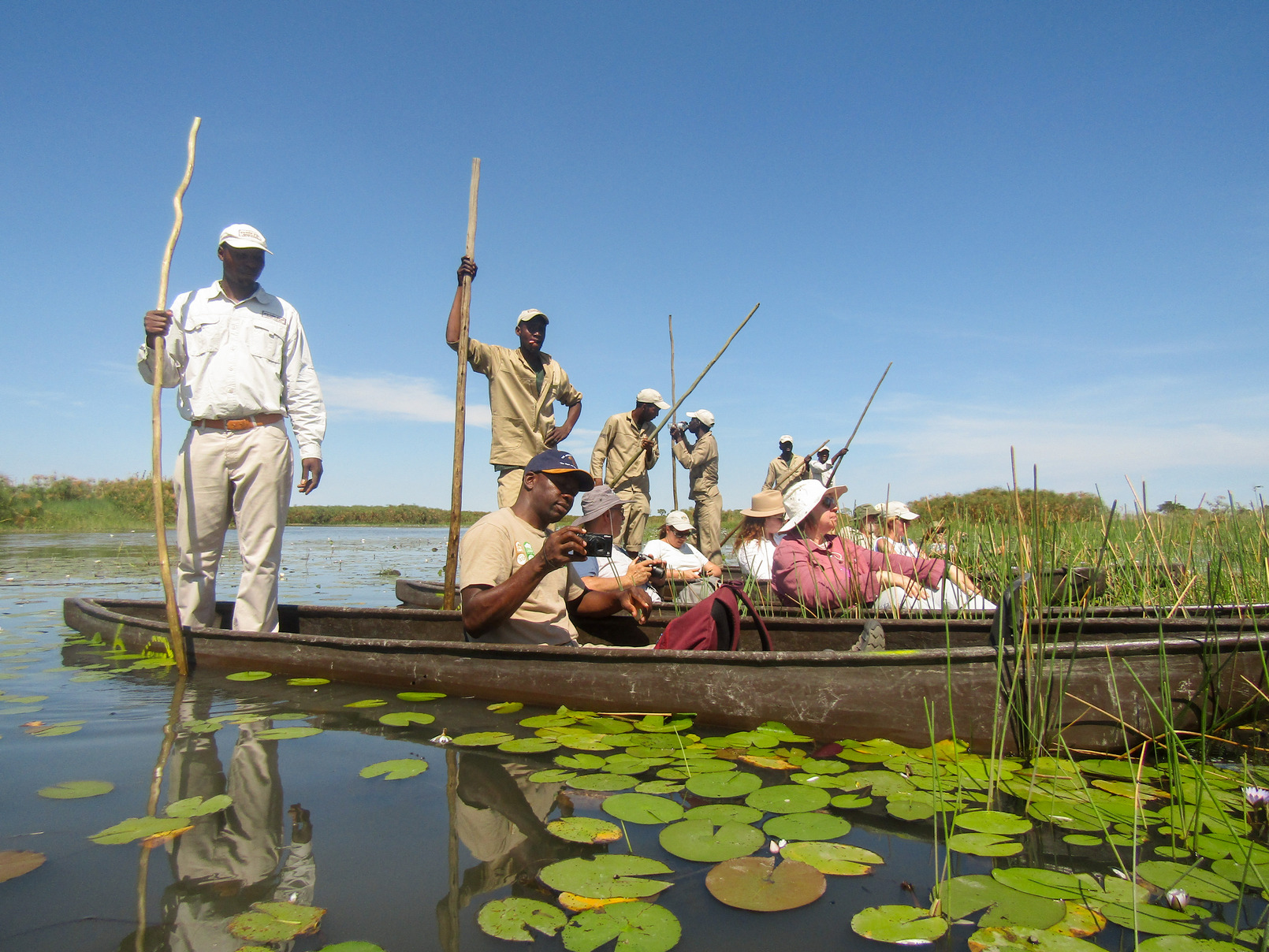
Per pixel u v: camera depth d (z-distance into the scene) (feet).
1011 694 7.16
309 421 13.55
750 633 12.47
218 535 12.92
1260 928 4.09
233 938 3.77
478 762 6.79
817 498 14.25
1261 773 6.85
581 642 12.12
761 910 4.18
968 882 4.56
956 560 16.28
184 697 9.45
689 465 28.14
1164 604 13.73
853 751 7.29
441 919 4.00
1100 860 4.97
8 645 13.16
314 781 6.23
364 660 10.17
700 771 6.59
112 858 4.73
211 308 12.46
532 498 10.67
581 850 4.93
